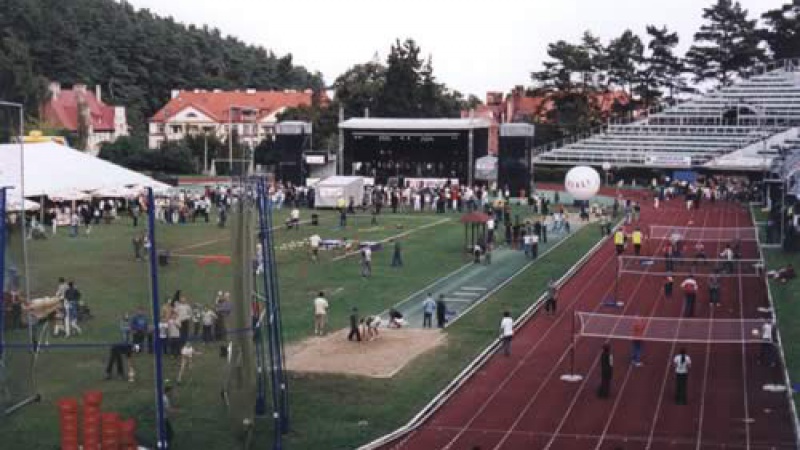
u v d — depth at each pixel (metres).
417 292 59.78
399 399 37.41
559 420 35.53
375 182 121.81
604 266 70.25
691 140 134.62
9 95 147.25
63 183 58.28
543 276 65.50
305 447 32.09
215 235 82.62
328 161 127.19
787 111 139.62
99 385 37.38
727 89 145.75
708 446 32.47
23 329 37.75
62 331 44.72
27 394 35.72
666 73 171.75
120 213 100.00
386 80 164.50
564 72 161.25
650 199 114.69
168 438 31.55
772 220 81.62
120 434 30.09
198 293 53.56
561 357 44.78
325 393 38.12
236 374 33.06
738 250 72.19
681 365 37.31
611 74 168.75
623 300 58.12
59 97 175.50
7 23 189.50
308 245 78.19
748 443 32.75
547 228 90.25
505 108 183.88
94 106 178.75
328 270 67.06
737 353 44.84
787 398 37.81
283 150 117.56
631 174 135.25
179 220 92.25
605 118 163.12
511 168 113.50
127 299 52.25
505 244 80.25
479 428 34.66
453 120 123.19
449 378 40.47
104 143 151.38
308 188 108.19
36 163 58.81
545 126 161.00
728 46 170.75
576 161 139.50
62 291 46.75
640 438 33.38
